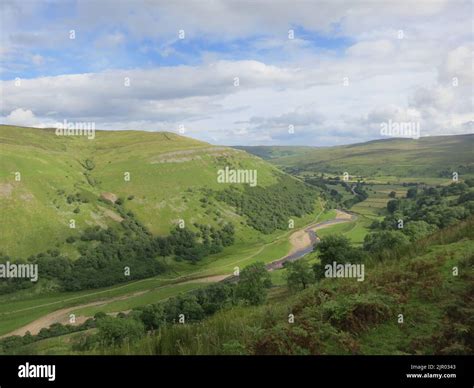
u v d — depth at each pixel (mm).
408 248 19250
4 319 100000
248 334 10445
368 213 186750
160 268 139250
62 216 153625
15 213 144750
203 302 67250
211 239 168875
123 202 180500
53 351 13750
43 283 120812
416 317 10820
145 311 61531
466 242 16500
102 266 134000
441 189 164625
